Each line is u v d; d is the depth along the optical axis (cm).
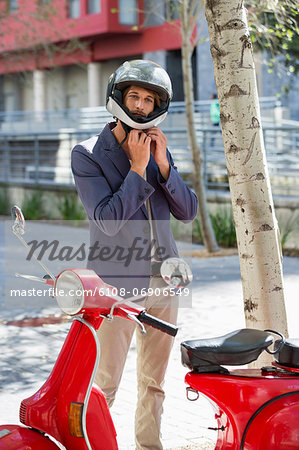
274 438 403
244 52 520
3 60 2936
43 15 2583
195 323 1018
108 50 4122
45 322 1012
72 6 4053
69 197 2512
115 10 1905
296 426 404
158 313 473
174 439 597
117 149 468
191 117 1723
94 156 464
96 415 393
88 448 382
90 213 452
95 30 3938
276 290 525
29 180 2984
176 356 857
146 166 469
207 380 411
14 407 680
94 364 384
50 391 388
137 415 501
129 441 592
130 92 456
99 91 4312
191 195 484
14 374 788
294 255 1689
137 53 3953
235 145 522
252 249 523
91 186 459
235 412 406
